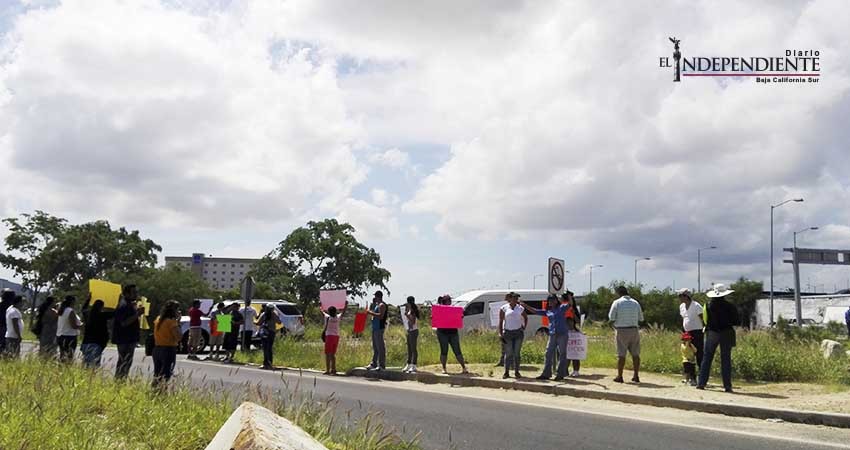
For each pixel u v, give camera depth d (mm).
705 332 12242
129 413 6723
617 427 8953
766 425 9234
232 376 14883
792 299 67062
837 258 62781
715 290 12219
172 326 10672
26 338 30734
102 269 53000
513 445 7727
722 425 9195
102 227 53781
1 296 14953
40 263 51031
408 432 8336
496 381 13672
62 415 6266
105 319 11820
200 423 6656
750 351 14812
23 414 5996
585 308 63219
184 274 40344
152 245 55969
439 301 16703
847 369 14062
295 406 7383
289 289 62812
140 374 9406
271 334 18094
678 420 9594
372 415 7324
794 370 13742
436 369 16281
